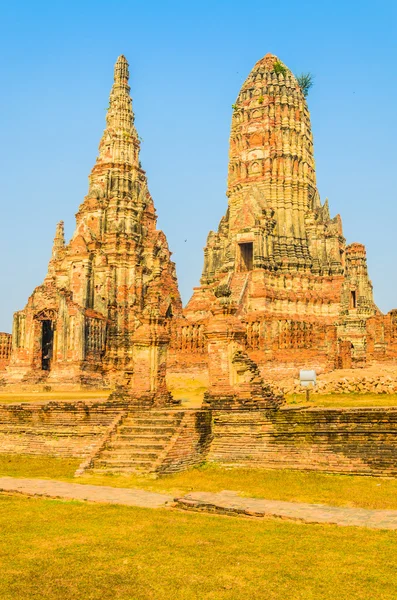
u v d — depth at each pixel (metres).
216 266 77.69
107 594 13.60
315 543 16.69
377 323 47.09
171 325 60.59
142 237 78.50
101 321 69.75
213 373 31.14
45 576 14.60
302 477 25.61
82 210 76.88
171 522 19.03
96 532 17.97
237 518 19.66
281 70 78.12
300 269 71.81
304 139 77.19
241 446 28.56
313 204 76.94
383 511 20.06
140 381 33.00
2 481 26.00
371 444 25.86
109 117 80.88
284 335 52.31
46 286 69.69
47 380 66.62
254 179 75.25
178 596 13.49
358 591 13.58
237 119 78.69
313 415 27.58
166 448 27.44
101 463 27.84
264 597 13.39
